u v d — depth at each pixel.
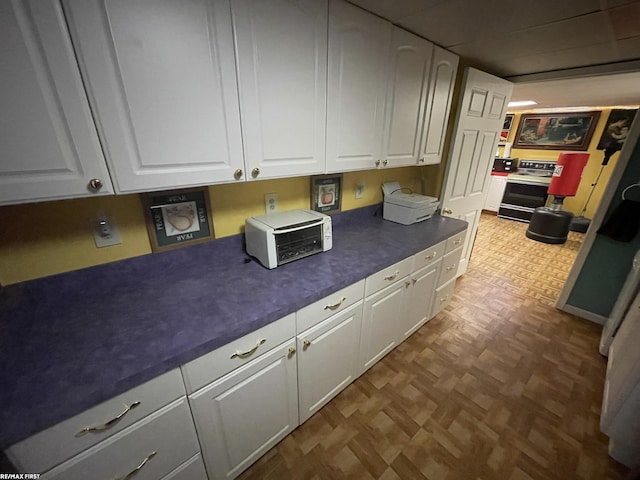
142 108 0.77
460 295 2.64
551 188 3.91
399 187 2.24
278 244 1.28
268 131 1.04
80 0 0.63
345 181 1.87
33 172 0.68
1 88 0.60
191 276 1.21
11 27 0.58
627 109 4.07
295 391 1.24
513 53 1.73
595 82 2.26
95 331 0.86
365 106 1.34
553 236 3.91
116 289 1.10
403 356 1.88
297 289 1.13
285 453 1.29
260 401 1.09
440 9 1.18
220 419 0.97
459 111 1.99
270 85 0.99
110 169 0.77
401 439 1.36
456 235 2.03
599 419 1.47
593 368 1.81
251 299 1.05
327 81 1.16
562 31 1.37
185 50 0.79
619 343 1.67
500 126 2.47
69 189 0.73
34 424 0.60
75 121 0.69
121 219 1.08
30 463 0.63
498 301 2.55
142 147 0.80
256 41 0.91
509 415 1.49
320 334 1.24
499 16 1.23
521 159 5.16
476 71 1.92
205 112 0.88
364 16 1.18
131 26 0.70
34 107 0.64
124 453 0.77
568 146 4.68
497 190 5.23
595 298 2.25
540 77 2.18
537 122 4.89
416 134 1.71
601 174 4.43
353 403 1.54
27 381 0.68
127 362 0.75
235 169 1.00
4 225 0.88
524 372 1.77
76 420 0.66
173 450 0.88
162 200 1.14
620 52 1.63
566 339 2.07
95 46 0.67
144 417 0.78
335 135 1.28
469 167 2.34
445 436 1.38
